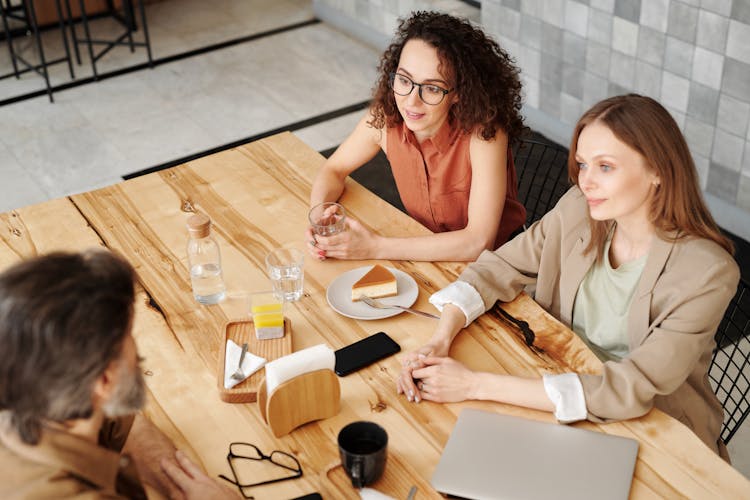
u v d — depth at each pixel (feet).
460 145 7.00
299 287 6.06
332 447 4.82
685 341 5.16
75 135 14.67
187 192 7.48
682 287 5.29
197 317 5.91
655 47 11.85
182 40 18.28
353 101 15.47
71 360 3.14
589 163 5.30
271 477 4.64
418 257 6.49
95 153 14.11
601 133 5.20
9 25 18.79
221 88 16.15
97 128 14.88
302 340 5.66
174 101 15.74
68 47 16.33
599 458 4.67
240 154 8.11
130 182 7.70
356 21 17.84
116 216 7.16
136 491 3.98
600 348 6.01
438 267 6.43
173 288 6.22
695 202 5.30
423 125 6.78
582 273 5.90
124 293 3.34
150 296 6.14
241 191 7.48
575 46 13.10
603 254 5.84
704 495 4.46
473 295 5.79
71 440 3.41
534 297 6.41
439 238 6.58
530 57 14.06
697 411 5.67
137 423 4.83
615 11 12.17
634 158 5.16
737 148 11.28
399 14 16.43
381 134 7.47
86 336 3.15
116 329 3.26
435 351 5.41
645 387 4.97
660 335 5.22
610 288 5.83
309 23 18.84
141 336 5.74
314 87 16.05
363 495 4.45
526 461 4.66
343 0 17.93
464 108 6.66
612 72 12.69
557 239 6.06
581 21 12.80
